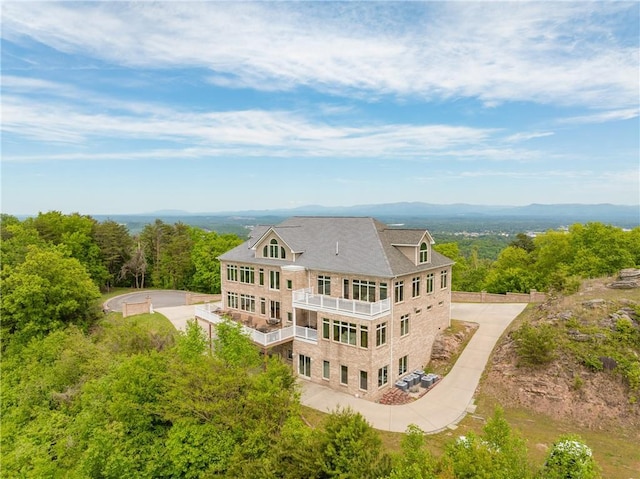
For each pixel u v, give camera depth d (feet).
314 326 103.35
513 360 90.12
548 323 91.25
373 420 75.97
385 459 42.83
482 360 98.48
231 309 127.24
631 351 77.87
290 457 46.78
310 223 116.88
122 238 249.34
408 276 94.17
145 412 66.33
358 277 92.17
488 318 126.62
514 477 39.63
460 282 212.43
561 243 178.29
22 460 67.77
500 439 43.78
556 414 74.54
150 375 70.08
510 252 216.54
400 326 92.22
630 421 69.41
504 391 83.15
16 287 121.70
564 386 78.13
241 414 59.67
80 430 68.85
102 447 61.26
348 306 87.35
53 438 72.59
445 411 78.95
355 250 97.40
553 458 48.44
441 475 37.81
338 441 44.01
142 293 217.97
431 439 69.21
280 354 104.99
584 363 79.66
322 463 42.83
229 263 126.52
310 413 79.25
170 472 60.59
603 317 86.99
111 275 231.91
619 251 151.12
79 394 82.12
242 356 76.48
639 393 72.13
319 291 100.17
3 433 78.89
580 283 116.16
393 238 101.09
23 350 111.86
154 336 99.96
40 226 217.15
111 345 97.25
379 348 85.25
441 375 94.27
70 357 92.58
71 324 121.19
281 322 107.65
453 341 107.24
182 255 237.86
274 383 60.70
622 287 102.42
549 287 135.95
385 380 88.43
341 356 88.99
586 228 171.53
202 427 59.00
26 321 123.03
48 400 86.74
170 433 61.00
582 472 45.57
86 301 137.49
